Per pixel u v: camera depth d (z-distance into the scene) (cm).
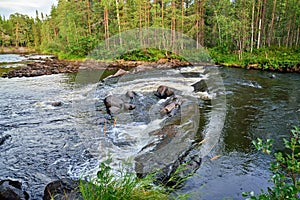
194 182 327
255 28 1931
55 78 1226
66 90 934
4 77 1252
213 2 2077
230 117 582
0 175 362
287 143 162
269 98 769
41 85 1044
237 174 352
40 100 786
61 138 486
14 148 451
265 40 1994
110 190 195
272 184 329
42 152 433
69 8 2248
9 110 682
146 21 1146
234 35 1848
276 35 1991
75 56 2050
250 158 397
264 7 1934
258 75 1198
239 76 1164
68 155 418
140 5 1170
